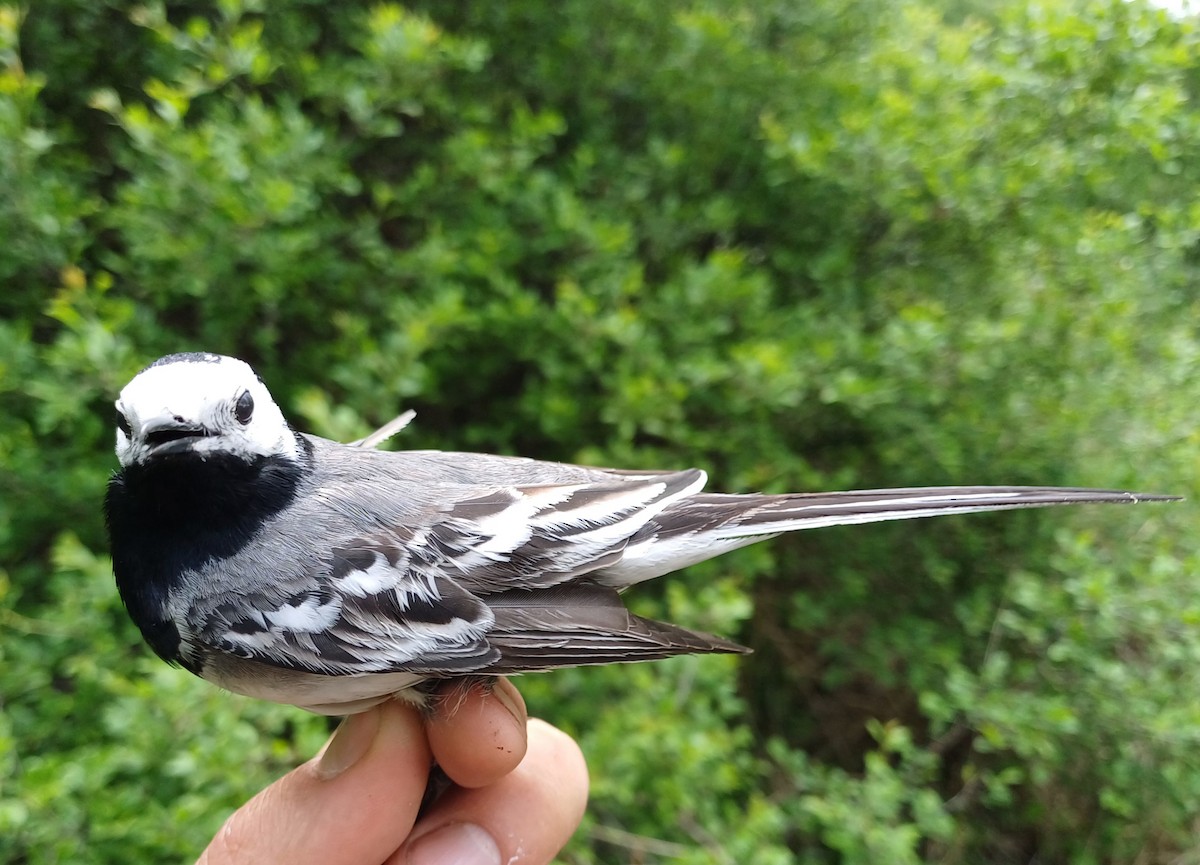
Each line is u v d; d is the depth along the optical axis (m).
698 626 0.25
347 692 0.14
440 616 0.14
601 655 0.14
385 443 0.25
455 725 0.15
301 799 0.14
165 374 0.14
